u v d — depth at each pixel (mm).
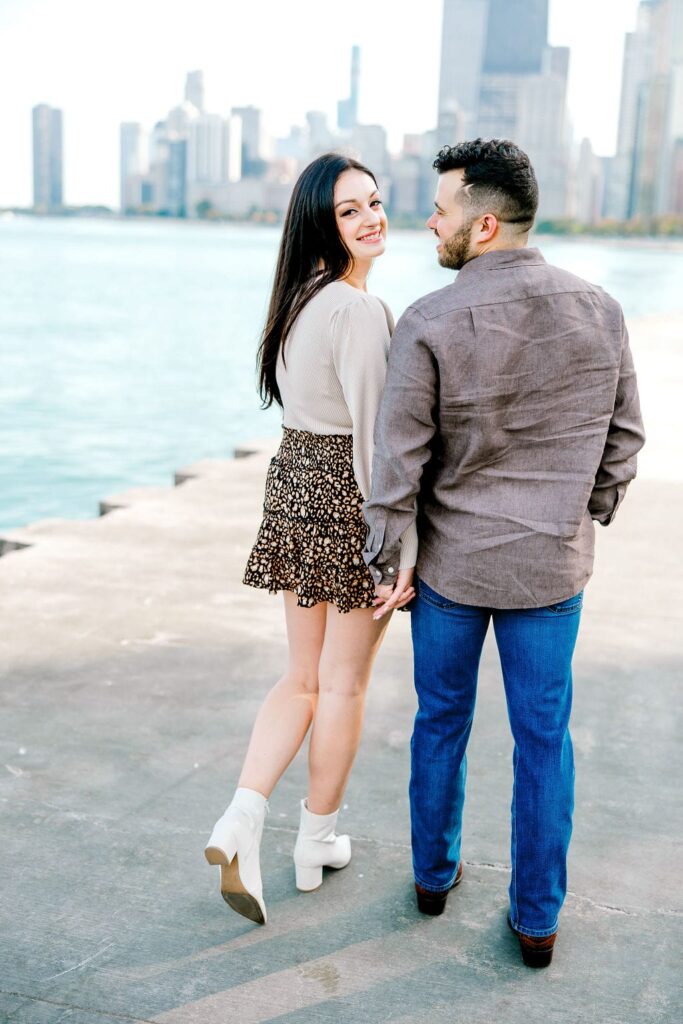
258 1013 2074
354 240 2211
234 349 27312
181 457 13836
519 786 2174
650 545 5367
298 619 2404
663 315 20062
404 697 3570
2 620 4238
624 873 2566
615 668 3820
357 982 2170
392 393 2004
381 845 2682
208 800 2879
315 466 2250
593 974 2207
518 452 2043
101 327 32594
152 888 2486
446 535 2098
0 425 15977
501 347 1957
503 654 2182
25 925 2338
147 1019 2053
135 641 4031
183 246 142375
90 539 5453
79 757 3104
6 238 173875
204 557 5152
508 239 2012
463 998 2127
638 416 2125
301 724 2375
